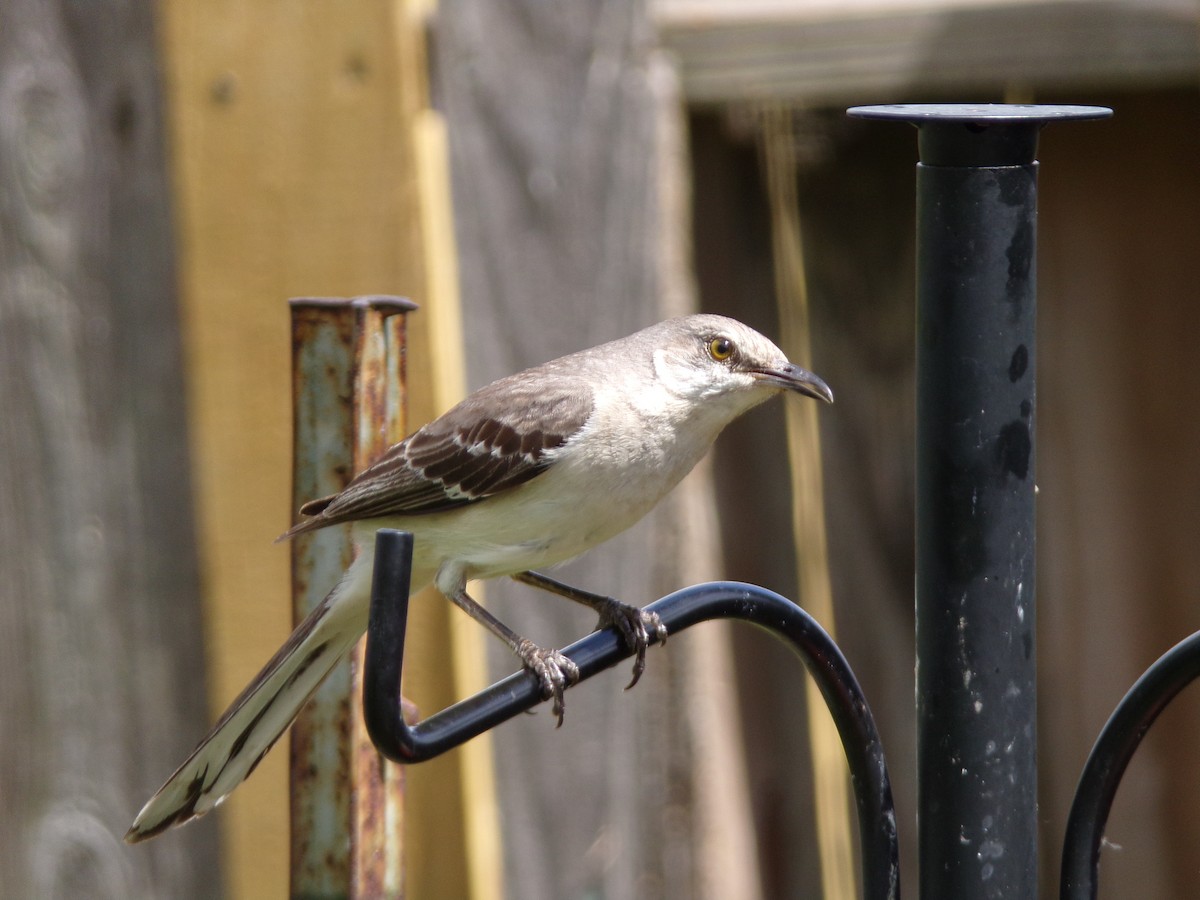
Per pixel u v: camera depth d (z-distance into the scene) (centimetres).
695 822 910
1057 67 942
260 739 661
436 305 869
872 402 987
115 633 906
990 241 524
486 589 888
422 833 865
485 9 886
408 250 873
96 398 901
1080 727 995
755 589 568
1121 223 983
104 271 896
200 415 901
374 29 874
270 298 891
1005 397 530
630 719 904
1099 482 989
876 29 943
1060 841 994
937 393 535
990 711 541
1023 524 538
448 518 762
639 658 750
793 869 968
